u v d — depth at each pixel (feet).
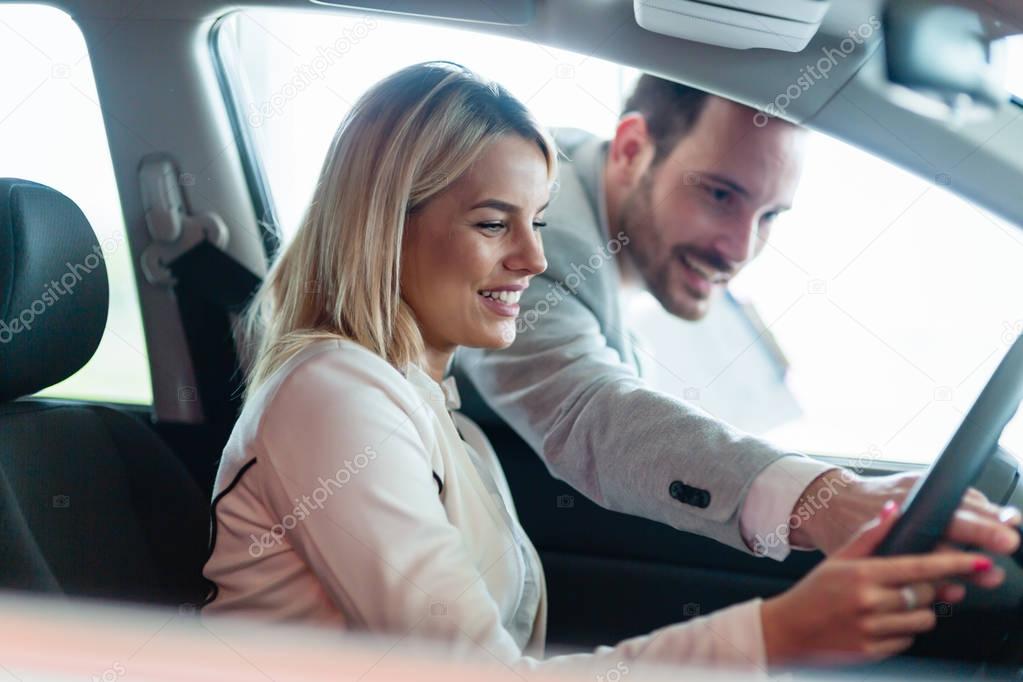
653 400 4.83
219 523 3.40
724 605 5.11
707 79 4.85
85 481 4.10
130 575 4.10
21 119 5.86
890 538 2.83
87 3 5.60
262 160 6.02
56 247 3.98
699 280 5.70
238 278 5.96
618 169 5.59
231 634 3.31
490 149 3.43
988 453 3.02
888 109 4.60
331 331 3.46
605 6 4.85
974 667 3.22
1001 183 4.56
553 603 5.26
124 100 5.79
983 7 4.17
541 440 5.24
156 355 6.07
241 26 5.80
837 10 4.43
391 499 3.03
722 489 4.24
